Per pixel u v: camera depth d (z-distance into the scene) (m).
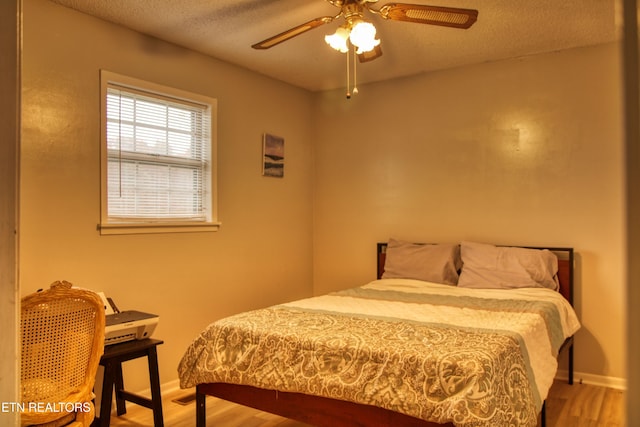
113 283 2.87
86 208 2.73
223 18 2.82
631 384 0.52
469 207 3.78
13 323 0.86
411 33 3.07
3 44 0.85
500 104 3.64
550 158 3.45
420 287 3.43
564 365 3.39
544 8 2.70
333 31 3.03
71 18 2.67
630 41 0.52
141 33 3.03
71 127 2.66
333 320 2.39
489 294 3.12
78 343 1.81
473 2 2.62
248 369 2.20
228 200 3.64
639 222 0.52
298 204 4.37
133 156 3.03
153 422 2.69
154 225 3.08
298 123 4.37
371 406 1.91
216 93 3.54
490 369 1.75
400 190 4.09
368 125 4.25
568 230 3.38
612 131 3.23
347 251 4.38
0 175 0.85
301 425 2.65
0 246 0.85
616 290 3.23
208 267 3.48
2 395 0.85
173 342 3.22
